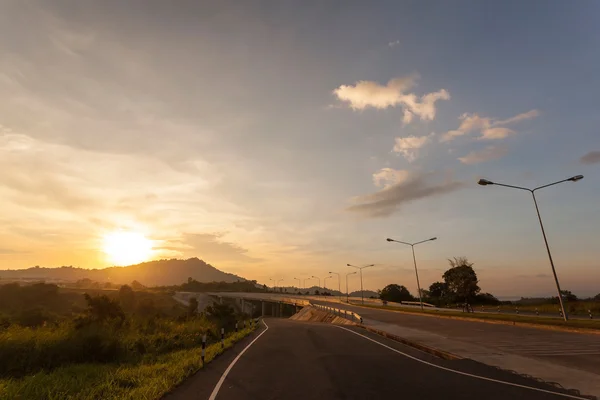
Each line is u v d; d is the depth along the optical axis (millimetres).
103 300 29172
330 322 47812
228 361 13938
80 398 8508
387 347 18453
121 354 15602
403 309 62219
